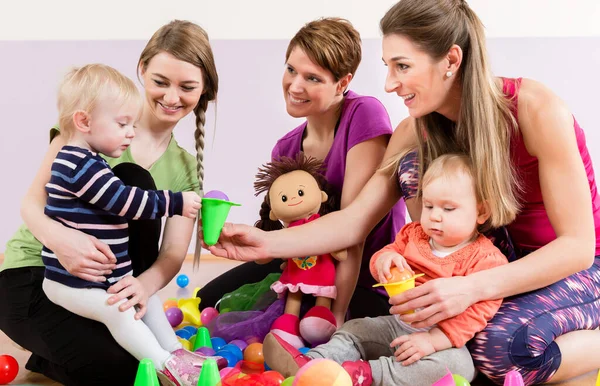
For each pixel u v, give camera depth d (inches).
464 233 63.2
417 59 61.7
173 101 67.1
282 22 135.5
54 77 129.7
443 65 62.0
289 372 60.0
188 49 66.9
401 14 62.0
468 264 62.7
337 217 70.9
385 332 65.1
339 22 76.6
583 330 63.7
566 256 60.9
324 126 81.0
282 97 132.6
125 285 59.4
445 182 62.9
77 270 57.4
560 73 137.0
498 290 59.8
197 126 72.2
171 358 57.8
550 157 62.2
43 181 62.5
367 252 80.9
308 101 76.1
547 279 61.1
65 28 131.9
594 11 137.1
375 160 75.6
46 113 127.0
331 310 75.4
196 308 83.6
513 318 60.4
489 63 63.1
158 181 71.0
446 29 60.9
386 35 63.2
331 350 63.2
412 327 63.7
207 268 116.3
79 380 60.4
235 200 129.0
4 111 126.6
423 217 64.7
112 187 57.4
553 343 61.2
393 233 80.7
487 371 60.9
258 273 86.3
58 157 58.4
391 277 60.1
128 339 58.4
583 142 66.9
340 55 74.1
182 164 72.6
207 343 68.8
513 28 138.6
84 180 57.1
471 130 62.9
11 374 63.0
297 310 74.0
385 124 76.1
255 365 67.4
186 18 135.0
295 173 76.7
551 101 62.5
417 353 58.9
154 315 63.6
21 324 61.5
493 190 62.6
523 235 68.5
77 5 131.3
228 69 133.6
